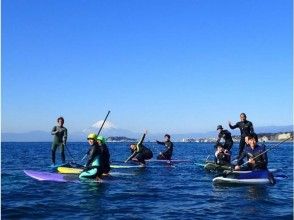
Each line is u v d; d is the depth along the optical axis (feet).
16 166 71.87
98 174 50.34
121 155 128.36
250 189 43.75
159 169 68.13
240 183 47.55
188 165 77.41
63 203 35.01
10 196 38.19
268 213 31.71
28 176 52.85
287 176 57.36
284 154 146.92
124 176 55.11
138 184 47.29
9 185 45.11
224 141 65.62
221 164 63.87
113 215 30.71
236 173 48.21
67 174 54.49
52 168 65.77
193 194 40.45
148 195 39.65
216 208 33.58
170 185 46.88
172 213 31.63
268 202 36.17
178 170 66.49
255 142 49.80
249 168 50.14
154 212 31.94
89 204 34.73
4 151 170.91
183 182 49.85
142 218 29.89
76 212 31.63
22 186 44.45
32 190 41.81
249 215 31.01
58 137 66.08
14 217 29.76
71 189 42.68
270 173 48.26
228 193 41.09
